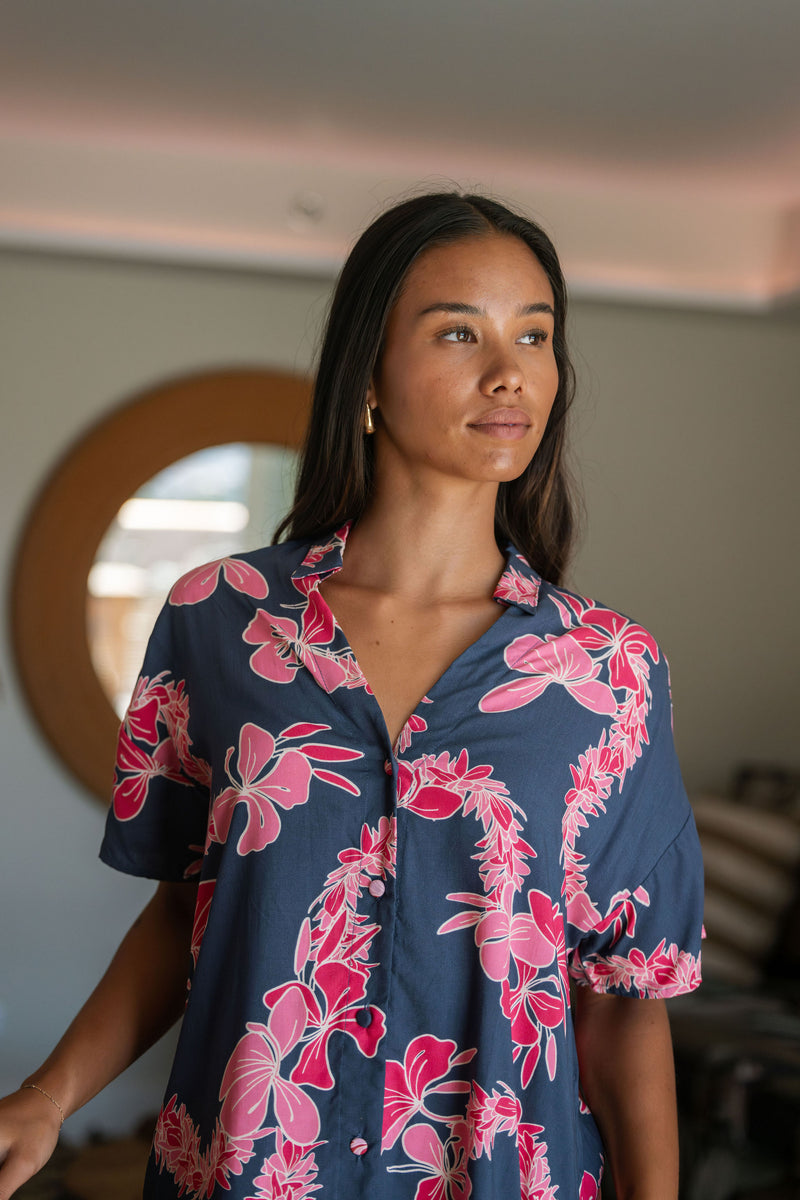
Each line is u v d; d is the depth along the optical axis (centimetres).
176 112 336
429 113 330
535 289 109
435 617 111
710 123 329
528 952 103
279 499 396
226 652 112
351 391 114
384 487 115
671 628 423
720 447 427
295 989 99
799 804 363
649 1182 106
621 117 327
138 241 362
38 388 383
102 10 272
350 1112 98
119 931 381
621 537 419
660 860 112
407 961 99
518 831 102
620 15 267
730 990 293
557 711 107
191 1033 103
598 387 418
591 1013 117
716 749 425
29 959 378
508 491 127
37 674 377
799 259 395
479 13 269
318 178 372
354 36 283
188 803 120
